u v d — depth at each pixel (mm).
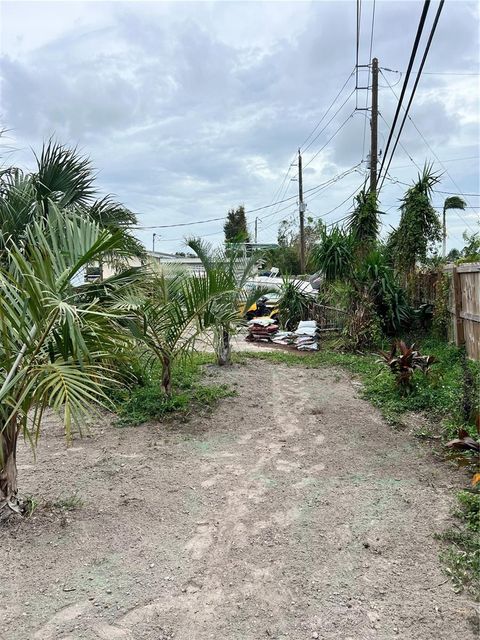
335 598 2512
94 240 3639
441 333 9617
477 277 7461
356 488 3842
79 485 3896
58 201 5668
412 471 4152
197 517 3379
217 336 6672
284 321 14227
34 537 3064
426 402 5965
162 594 2547
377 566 2785
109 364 4016
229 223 44250
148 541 3059
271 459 4488
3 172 5582
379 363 7910
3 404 3074
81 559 2850
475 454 3789
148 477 4066
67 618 2365
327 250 11062
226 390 6961
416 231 10734
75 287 3416
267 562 2838
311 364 9203
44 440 5008
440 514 3377
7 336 2980
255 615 2393
